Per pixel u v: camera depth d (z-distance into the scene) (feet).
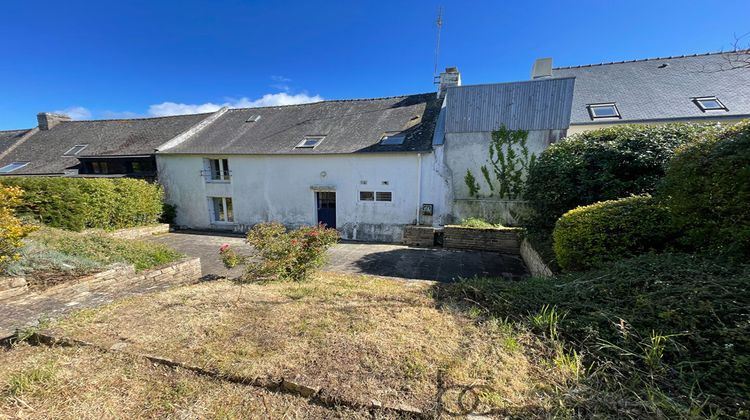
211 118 45.60
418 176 31.42
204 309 9.62
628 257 11.70
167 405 5.55
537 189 20.97
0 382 6.18
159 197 37.40
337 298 10.61
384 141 33.73
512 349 6.91
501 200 29.99
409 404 5.31
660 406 4.86
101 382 6.17
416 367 6.28
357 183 33.30
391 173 32.17
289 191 35.70
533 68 34.45
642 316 7.06
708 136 10.23
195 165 38.11
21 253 14.48
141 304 10.18
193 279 18.45
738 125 9.68
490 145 29.68
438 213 31.42
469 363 6.40
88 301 12.41
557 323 7.54
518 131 28.81
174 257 20.31
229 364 6.51
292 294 11.14
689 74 31.68
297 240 15.03
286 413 5.36
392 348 6.99
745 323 5.82
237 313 9.24
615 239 12.08
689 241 10.52
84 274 14.43
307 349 7.05
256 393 5.84
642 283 8.47
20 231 13.29
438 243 29.27
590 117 29.17
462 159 30.58
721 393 5.01
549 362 6.39
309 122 40.60
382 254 25.91
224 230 38.65
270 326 8.29
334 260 23.94
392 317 8.76
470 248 27.35
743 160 8.50
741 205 8.60
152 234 35.19
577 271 12.62
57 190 26.78
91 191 29.48
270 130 40.45
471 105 29.86
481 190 30.48
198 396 5.77
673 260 9.39
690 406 4.83
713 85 29.40
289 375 6.11
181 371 6.47
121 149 43.01
